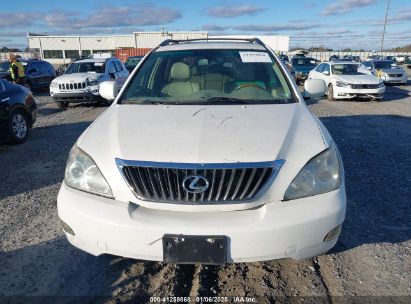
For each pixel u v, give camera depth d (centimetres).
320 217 220
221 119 265
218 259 214
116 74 1289
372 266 274
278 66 355
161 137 241
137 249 220
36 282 259
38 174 494
